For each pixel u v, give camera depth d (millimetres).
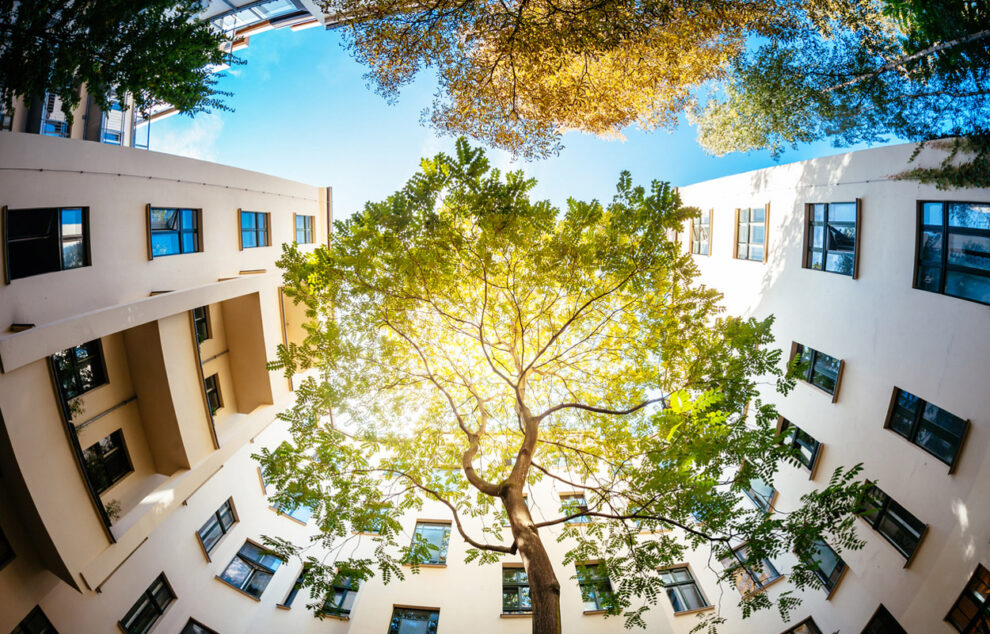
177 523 14047
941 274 9594
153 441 12750
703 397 7953
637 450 11758
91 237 10195
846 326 12023
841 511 7621
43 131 12180
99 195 10438
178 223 12984
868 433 11281
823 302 12875
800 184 13914
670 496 8906
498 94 12008
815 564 8062
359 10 10789
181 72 9289
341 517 10328
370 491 10617
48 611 10086
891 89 9078
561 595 14523
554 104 12633
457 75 11312
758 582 13297
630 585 9258
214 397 15609
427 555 10219
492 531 12203
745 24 11945
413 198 10008
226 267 14664
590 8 9523
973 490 8703
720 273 18016
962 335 9008
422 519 17031
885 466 10734
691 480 8406
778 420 15008
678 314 10969
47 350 8609
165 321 12133
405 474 11227
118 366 12031
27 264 8938
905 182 10312
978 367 8695
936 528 9391
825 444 12703
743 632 14078
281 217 17828
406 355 12805
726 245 17719
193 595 13844
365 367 11695
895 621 10234
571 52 11188
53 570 9703
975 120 7414
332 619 15945
